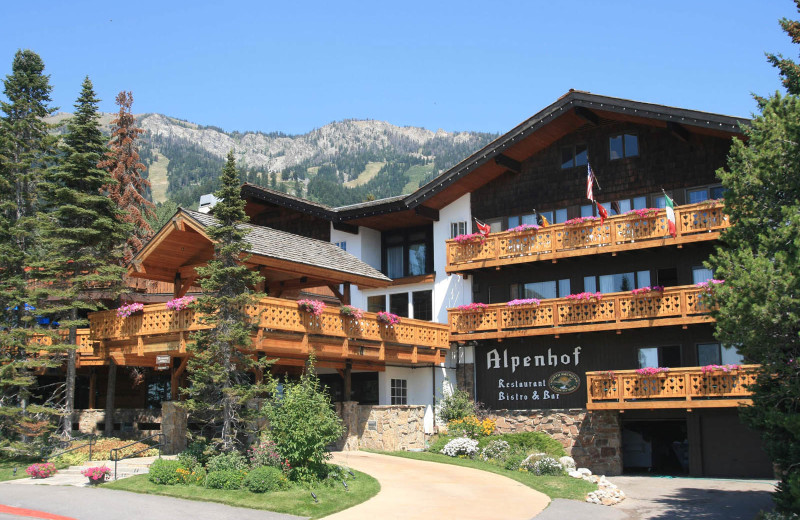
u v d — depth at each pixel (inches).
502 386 1379.2
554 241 1310.3
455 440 1190.3
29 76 1182.9
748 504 878.4
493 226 1438.2
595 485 981.2
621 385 1169.4
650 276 1269.7
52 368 1270.9
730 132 1187.9
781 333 733.3
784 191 796.6
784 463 765.9
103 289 1181.1
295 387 901.2
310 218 1622.8
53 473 912.9
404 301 1521.9
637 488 1013.8
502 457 1139.3
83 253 1109.7
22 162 1155.3
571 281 1339.8
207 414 912.9
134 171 1764.3
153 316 1032.2
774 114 804.6
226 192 895.7
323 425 875.4
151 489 812.6
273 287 1275.8
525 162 1425.9
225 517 710.5
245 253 1005.2
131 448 1044.5
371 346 1221.7
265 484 804.6
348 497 808.9
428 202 1449.3
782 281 709.9
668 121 1225.4
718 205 1168.2
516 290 1393.9
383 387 1331.2
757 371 815.1
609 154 1343.5
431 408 1358.3
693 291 1178.0
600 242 1272.1
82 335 1250.0
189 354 1040.2
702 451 1136.8
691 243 1214.9
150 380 1417.3
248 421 896.3
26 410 1050.1
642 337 1258.6
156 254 1108.5
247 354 1045.2
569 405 1310.3
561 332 1280.8
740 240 818.8
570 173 1376.7
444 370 1395.2
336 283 1253.7
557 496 891.4
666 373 1139.3
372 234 1567.4
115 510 724.0
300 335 1089.4
